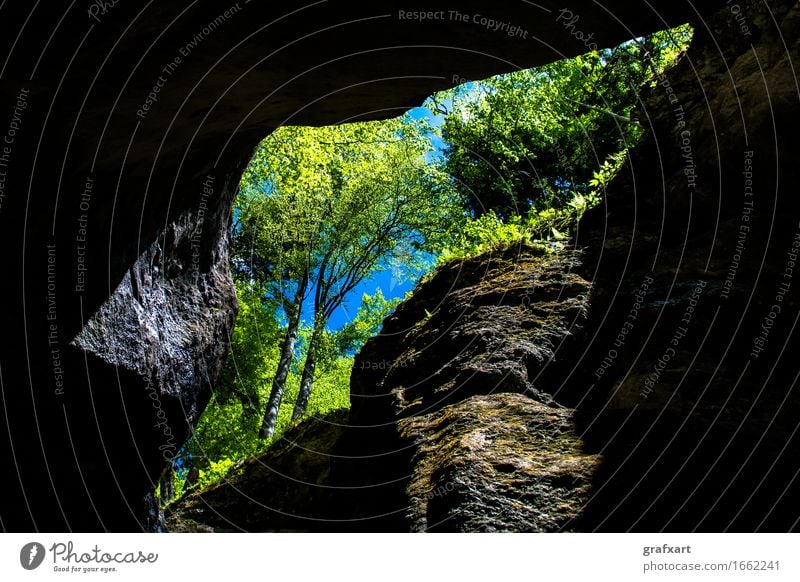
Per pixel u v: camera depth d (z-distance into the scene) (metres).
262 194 18.84
